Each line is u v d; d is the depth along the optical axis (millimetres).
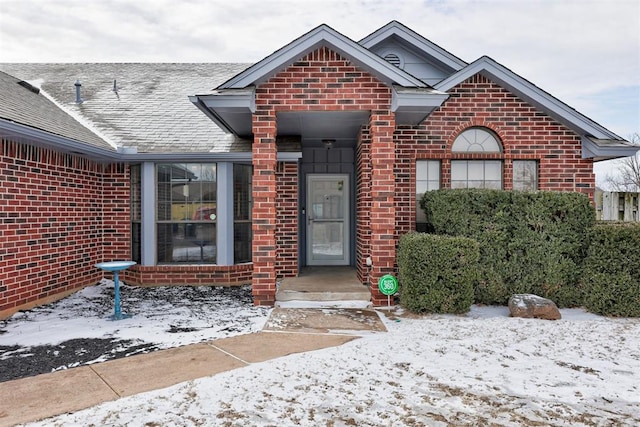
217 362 4055
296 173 8453
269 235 6340
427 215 6848
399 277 6309
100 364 4016
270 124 6180
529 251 6164
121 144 8016
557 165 7375
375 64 5961
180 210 8172
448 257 5766
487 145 7473
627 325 5348
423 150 7340
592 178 7371
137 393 3373
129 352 4375
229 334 4992
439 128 7359
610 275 5809
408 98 5898
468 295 5797
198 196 8180
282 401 3234
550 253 6148
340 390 3436
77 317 5867
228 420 2947
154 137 8383
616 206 8883
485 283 6148
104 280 8422
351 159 9656
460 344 4594
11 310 5938
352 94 6176
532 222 6152
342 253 9781
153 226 8117
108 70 11820
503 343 4633
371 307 6305
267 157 6188
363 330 5141
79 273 7645
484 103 7363
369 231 7250
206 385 3516
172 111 9547
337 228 9781
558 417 3027
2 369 3918
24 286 6207
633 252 5762
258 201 6297
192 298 7117
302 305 6422
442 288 5781
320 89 6160
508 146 7355
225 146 8133
